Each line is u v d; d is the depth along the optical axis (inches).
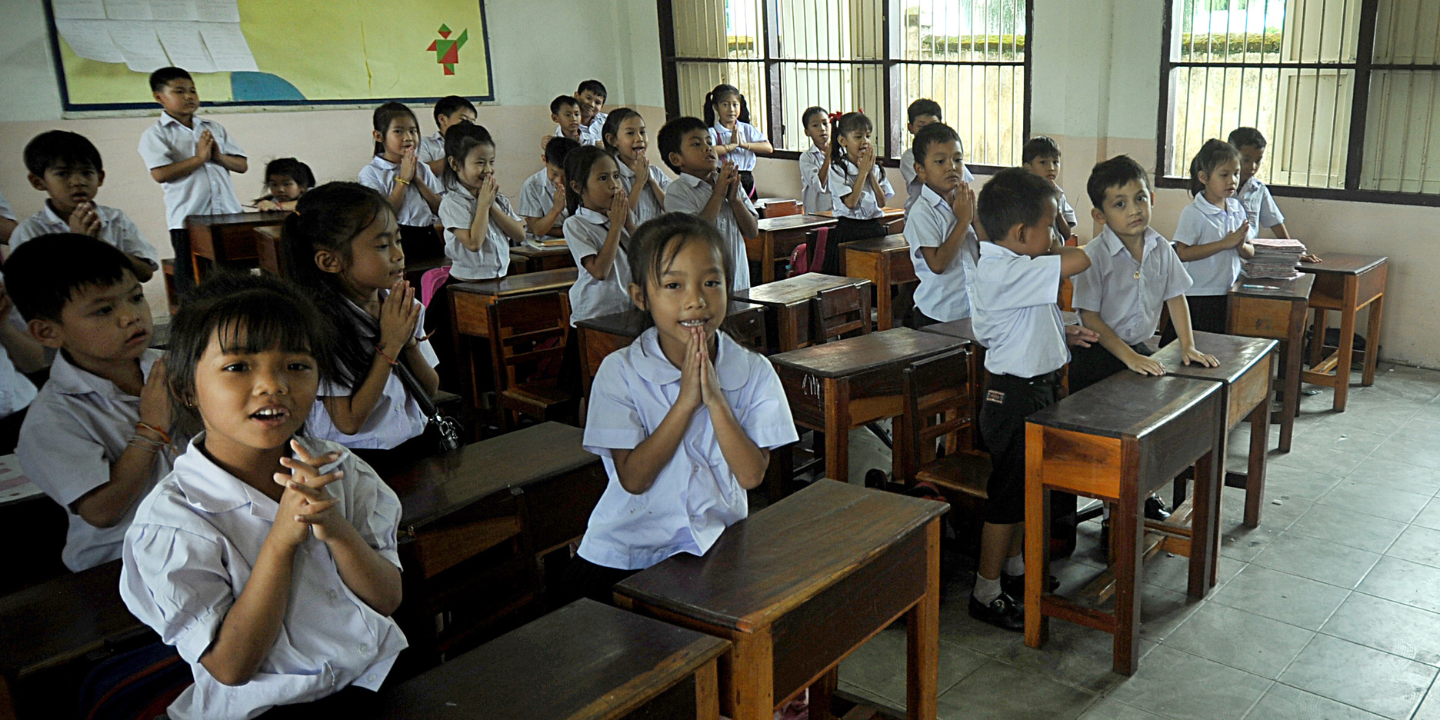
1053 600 89.9
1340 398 152.1
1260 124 190.4
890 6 245.8
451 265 158.9
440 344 155.4
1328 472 129.3
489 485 70.2
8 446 86.9
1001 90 231.3
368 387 69.2
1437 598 97.0
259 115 262.1
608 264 133.3
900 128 254.8
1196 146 199.8
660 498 61.3
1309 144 184.9
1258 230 170.2
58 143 144.3
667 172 308.2
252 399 39.6
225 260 178.9
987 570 95.5
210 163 197.2
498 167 313.7
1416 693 82.2
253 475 42.3
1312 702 81.7
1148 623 95.1
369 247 69.2
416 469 73.7
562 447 78.5
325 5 269.1
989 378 95.2
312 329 42.1
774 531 62.6
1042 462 86.8
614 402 60.5
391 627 45.7
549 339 145.9
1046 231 91.0
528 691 45.3
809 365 100.3
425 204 188.7
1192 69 196.4
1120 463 82.0
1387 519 114.8
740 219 156.7
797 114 280.8
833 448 99.6
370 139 284.4
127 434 62.9
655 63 319.9
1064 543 108.2
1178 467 89.2
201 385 39.9
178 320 40.6
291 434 41.4
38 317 60.5
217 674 39.4
